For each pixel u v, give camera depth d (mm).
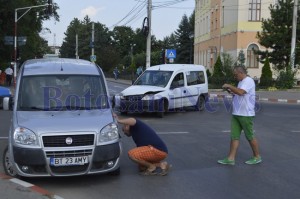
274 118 17219
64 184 7188
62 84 8016
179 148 10539
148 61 33031
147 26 32844
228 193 6879
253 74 47062
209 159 9352
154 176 7828
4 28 42406
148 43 32906
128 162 8875
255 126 14820
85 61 9141
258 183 7496
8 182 6949
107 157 7043
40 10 51219
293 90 34031
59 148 6762
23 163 6770
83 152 6859
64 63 8648
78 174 6910
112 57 91375
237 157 9633
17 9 38594
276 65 39469
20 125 6973
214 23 58906
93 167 6980
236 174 8094
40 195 6297
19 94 7824
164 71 17922
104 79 8414
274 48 39031
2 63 45344
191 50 94562
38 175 6816
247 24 46844
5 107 8211
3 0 40031
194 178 7750
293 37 34812
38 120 7082
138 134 7977
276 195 6816
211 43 60812
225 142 11453
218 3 56500
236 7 47500
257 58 40719
